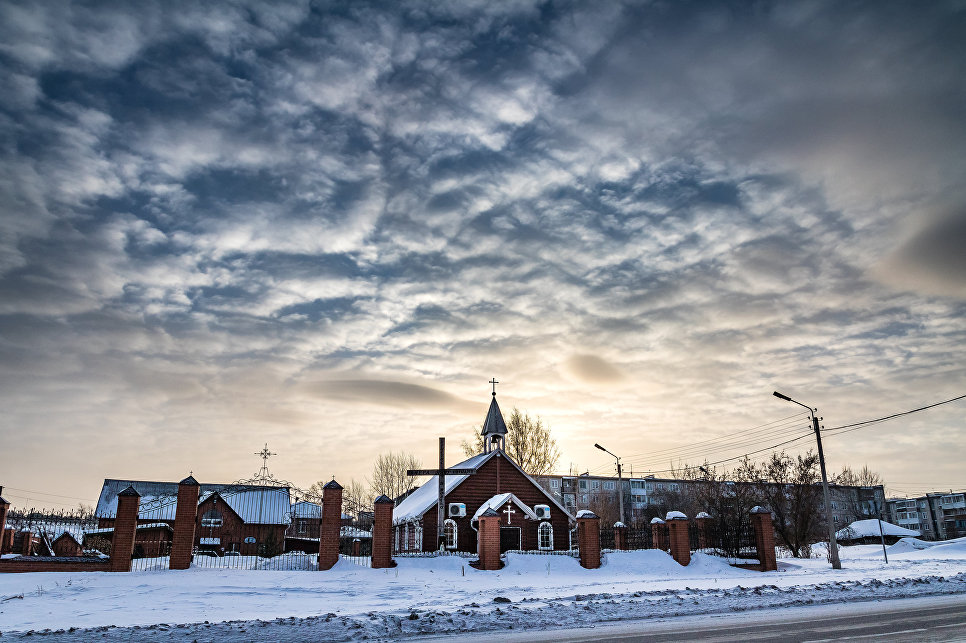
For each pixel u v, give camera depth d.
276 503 61.25
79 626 15.55
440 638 14.42
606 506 100.44
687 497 83.19
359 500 83.50
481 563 33.41
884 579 25.61
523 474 47.34
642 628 15.44
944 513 127.44
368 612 17.23
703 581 27.00
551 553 36.25
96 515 62.53
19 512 62.84
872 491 127.56
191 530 31.56
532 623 16.27
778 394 37.91
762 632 14.34
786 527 47.12
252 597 22.20
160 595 22.73
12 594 23.19
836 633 14.00
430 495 48.66
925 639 13.03
